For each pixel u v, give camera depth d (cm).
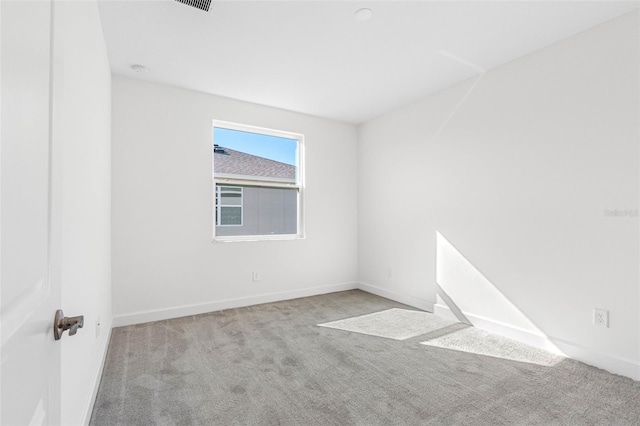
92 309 177
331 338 276
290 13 212
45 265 68
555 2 199
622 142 210
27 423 56
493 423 163
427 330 295
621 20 211
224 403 180
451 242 327
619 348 211
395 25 225
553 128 246
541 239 253
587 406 176
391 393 191
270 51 260
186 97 337
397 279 396
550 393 190
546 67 251
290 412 172
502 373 214
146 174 315
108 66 270
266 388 196
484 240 295
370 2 201
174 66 286
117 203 301
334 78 311
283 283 401
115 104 301
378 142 428
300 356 240
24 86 56
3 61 48
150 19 217
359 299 404
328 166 441
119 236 301
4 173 49
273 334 284
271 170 408
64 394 116
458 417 168
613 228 214
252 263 378
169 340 268
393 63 280
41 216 66
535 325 257
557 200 244
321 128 435
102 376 209
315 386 198
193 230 340
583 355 228
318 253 431
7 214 50
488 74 293
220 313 343
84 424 150
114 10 207
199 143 344
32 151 60
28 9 58
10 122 50
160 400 182
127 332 285
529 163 261
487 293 293
